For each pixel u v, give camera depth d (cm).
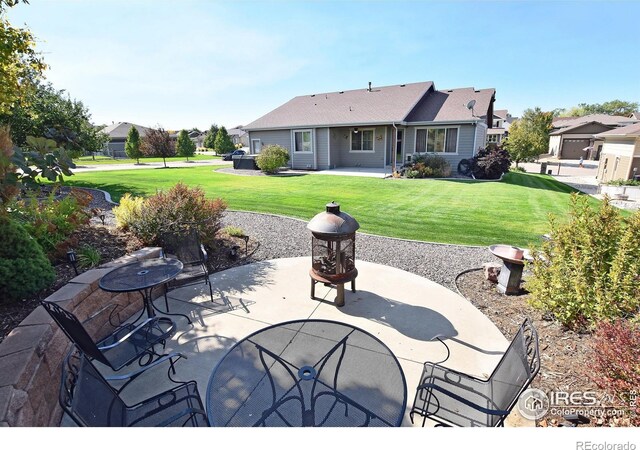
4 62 553
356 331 268
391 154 1855
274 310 392
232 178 1609
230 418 187
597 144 3641
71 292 299
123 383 271
